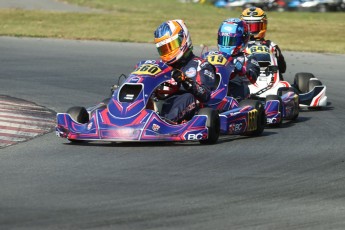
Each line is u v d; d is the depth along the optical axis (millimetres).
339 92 49281
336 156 29000
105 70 56875
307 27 94938
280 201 22125
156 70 31250
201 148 29781
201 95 31406
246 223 19781
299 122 37938
